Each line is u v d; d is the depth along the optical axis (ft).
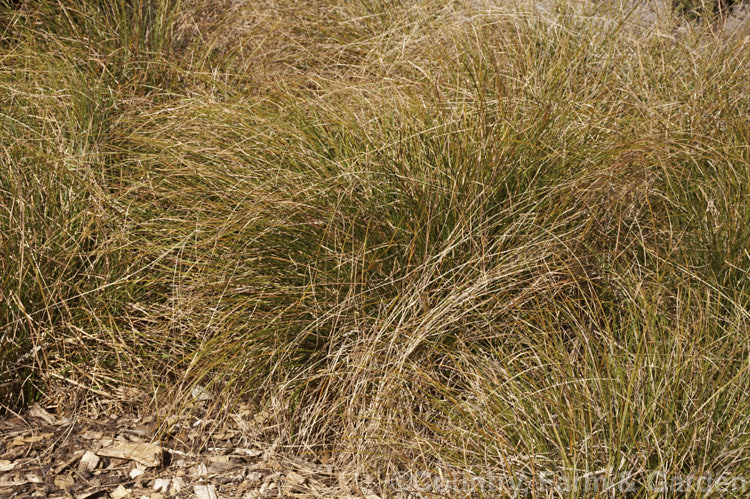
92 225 12.73
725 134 14.11
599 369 10.25
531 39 16.92
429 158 12.43
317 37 19.39
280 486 10.16
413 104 13.79
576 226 12.39
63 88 15.24
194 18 19.44
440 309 11.00
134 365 11.70
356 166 12.48
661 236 12.89
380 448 10.44
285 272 11.81
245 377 11.59
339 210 11.72
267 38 18.99
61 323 11.68
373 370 10.84
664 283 11.78
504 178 12.10
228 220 11.73
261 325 11.44
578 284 11.55
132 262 12.53
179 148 13.57
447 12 18.60
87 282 12.17
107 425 10.90
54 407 11.13
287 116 13.94
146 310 12.30
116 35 17.49
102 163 13.69
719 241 12.22
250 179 12.75
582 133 13.35
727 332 10.52
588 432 9.14
